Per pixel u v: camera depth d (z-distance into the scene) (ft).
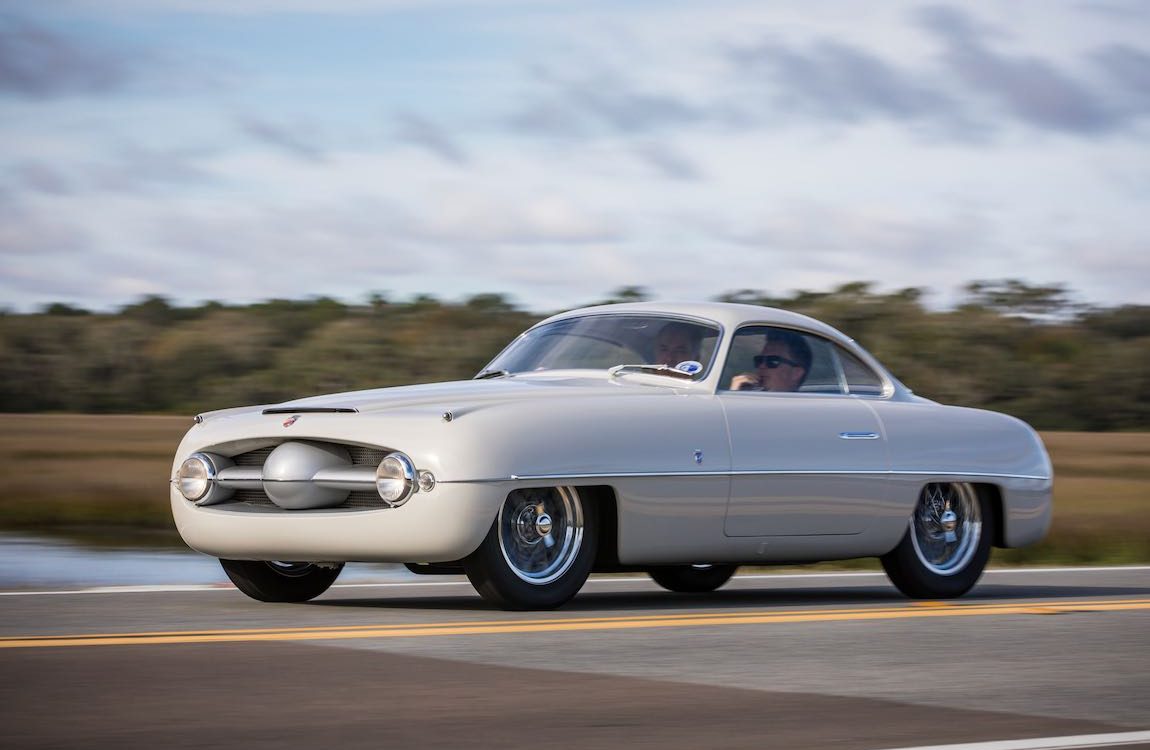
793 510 41.19
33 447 186.91
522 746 20.83
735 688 25.84
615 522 38.65
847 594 46.73
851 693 25.61
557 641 31.30
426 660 28.35
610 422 38.29
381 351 287.48
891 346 286.05
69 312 399.44
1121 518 93.76
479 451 36.09
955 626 35.29
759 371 42.50
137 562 56.85
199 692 24.57
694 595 45.55
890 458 43.24
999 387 286.25
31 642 30.14
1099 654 30.91
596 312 44.50
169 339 376.48
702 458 39.40
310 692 24.71
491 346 262.26
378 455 37.35
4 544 65.51
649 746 20.95
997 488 45.93
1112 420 290.56
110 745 20.48
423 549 36.19
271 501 38.81
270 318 370.53
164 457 163.84
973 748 20.97
